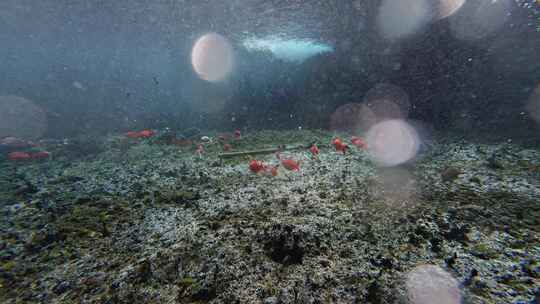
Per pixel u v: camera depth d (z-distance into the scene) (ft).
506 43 25.62
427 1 27.27
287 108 42.83
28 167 20.49
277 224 10.19
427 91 32.55
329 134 32.53
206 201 13.23
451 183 14.26
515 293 6.44
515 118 25.54
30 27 41.75
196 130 36.70
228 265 8.09
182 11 34.63
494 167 16.40
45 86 44.34
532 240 8.50
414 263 7.80
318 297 6.73
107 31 43.45
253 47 50.29
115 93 47.50
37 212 12.41
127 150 26.03
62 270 8.15
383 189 14.01
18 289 7.36
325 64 43.62
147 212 12.16
